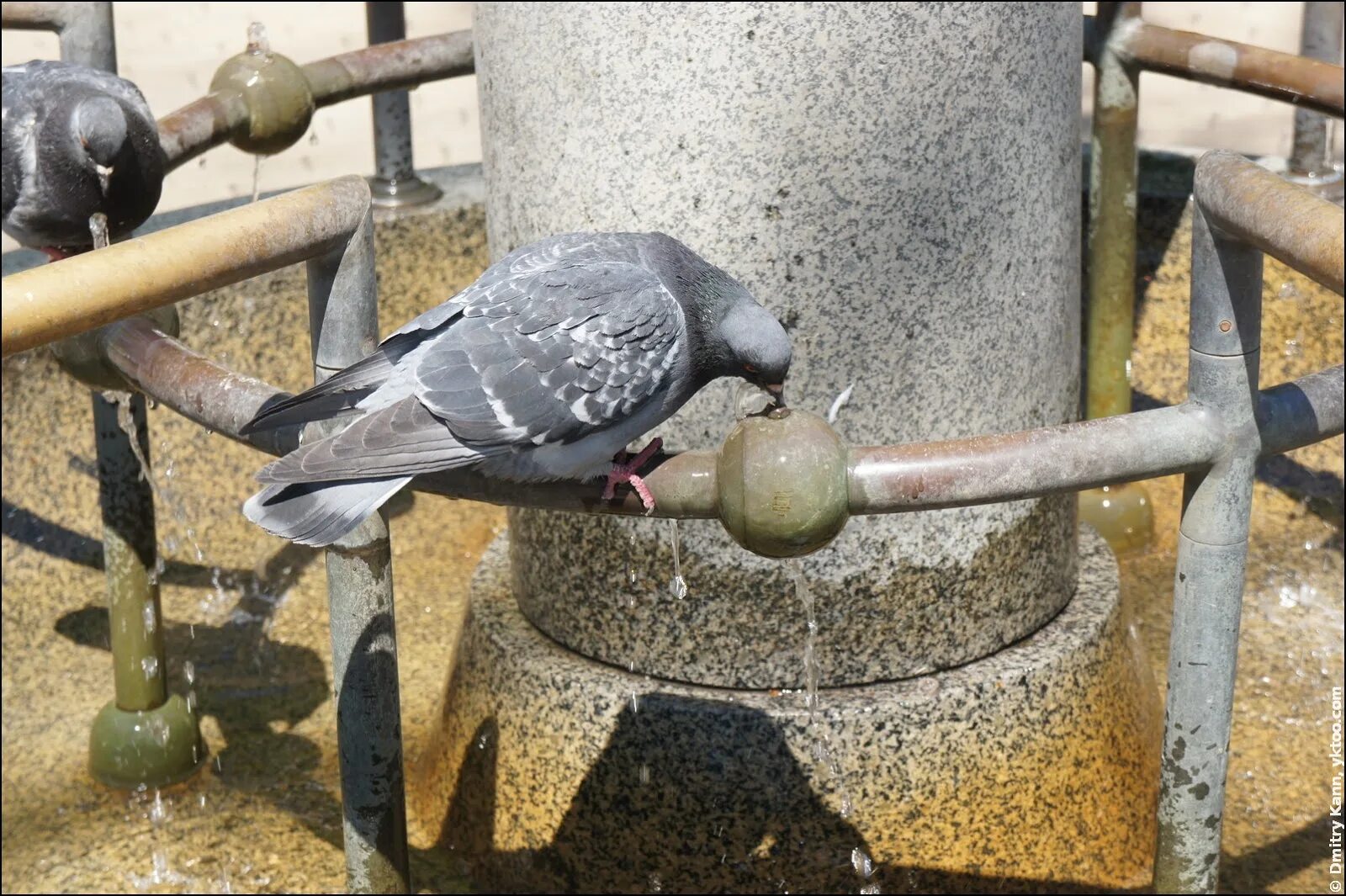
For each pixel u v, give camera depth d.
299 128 4.50
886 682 3.81
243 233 2.80
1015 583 3.89
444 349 2.96
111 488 4.36
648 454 3.11
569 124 3.67
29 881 4.09
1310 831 4.14
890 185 3.54
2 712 4.96
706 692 3.79
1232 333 2.87
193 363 3.18
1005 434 2.89
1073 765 3.88
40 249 4.47
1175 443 2.90
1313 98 4.60
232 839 4.26
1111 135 5.38
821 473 2.79
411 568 5.79
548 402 2.98
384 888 3.44
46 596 5.50
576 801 3.87
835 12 3.43
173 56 11.66
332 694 5.02
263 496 2.72
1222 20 12.37
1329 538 5.76
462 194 6.63
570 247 3.22
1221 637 3.08
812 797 3.71
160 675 4.56
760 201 3.55
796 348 3.63
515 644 4.04
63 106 4.09
